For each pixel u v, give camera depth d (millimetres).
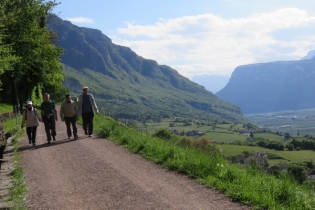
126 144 12859
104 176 8453
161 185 7461
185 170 8445
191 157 8992
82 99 15492
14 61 22062
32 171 9305
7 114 27250
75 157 11016
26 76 38125
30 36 30438
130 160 10258
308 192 6195
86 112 15492
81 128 20172
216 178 7512
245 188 6539
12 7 26547
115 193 7031
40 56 37531
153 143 11617
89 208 6215
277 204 5785
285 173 7059
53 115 14602
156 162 9773
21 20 28312
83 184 7824
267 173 7523
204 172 7973
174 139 13703
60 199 6805
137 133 14969
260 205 5875
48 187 7688
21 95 38531
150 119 164875
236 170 7652
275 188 6332
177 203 6250
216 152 9656
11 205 6414
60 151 12227
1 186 7840
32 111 13938
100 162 10102
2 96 35562
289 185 6344
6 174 9047
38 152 12203
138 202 6406
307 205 5621
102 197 6816
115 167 9375
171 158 9539
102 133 15570
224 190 6824
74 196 6969
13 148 13359
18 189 7348
